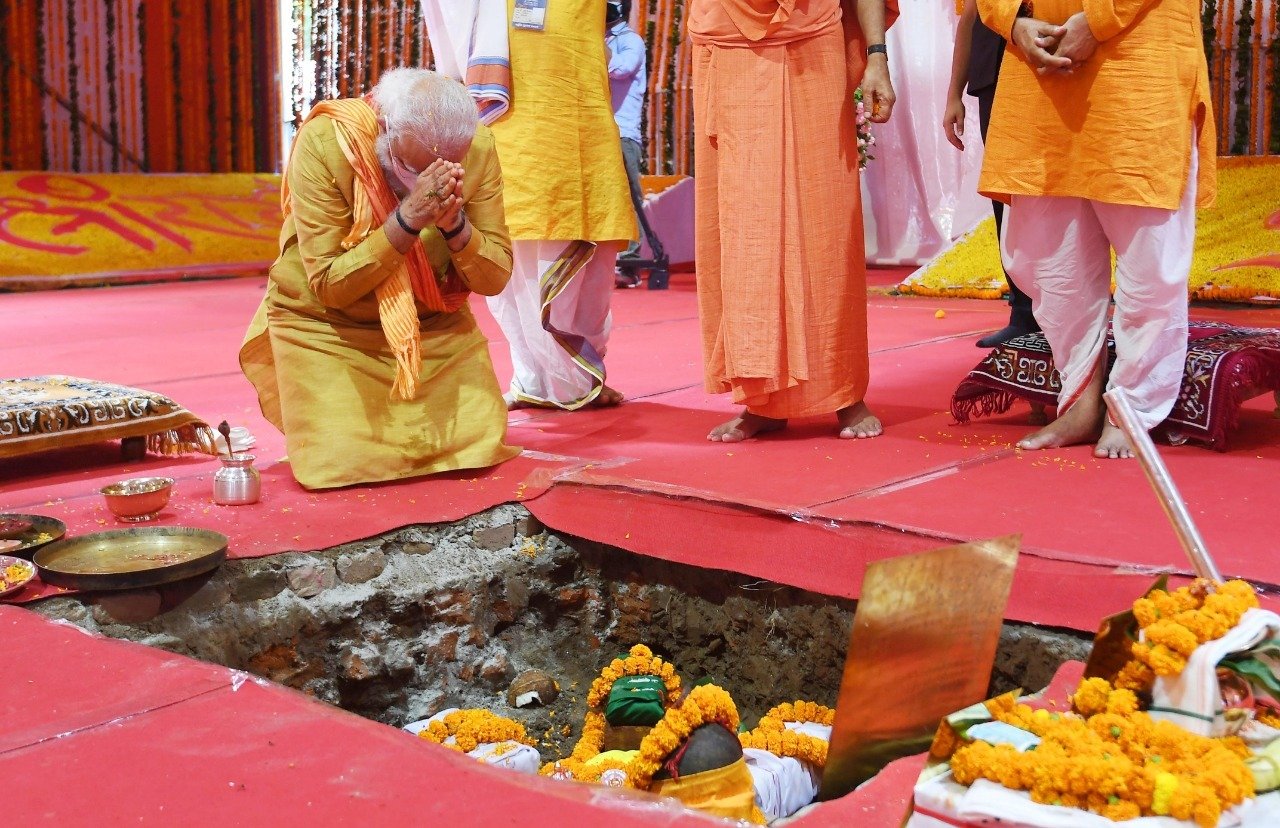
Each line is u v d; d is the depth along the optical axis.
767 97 3.63
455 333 3.59
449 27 4.29
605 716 2.82
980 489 3.13
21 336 7.11
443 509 3.20
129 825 1.57
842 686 1.82
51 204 11.09
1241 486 3.09
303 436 3.37
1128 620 1.68
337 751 1.78
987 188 3.56
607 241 4.39
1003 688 2.53
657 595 3.17
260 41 12.63
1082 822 1.42
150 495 3.08
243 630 2.79
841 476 3.31
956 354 5.78
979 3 3.49
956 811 1.49
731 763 2.13
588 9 4.29
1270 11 8.45
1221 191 8.23
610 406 4.63
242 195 12.46
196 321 7.96
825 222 3.72
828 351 3.80
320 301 3.43
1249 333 3.85
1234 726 1.60
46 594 2.56
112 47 11.95
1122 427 1.85
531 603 3.26
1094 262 3.52
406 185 3.30
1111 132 3.28
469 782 1.67
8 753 1.78
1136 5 3.18
